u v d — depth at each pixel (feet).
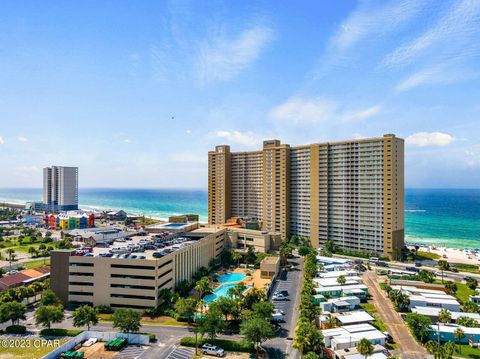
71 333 350.23
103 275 436.35
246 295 431.43
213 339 336.29
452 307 426.10
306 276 541.34
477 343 339.16
